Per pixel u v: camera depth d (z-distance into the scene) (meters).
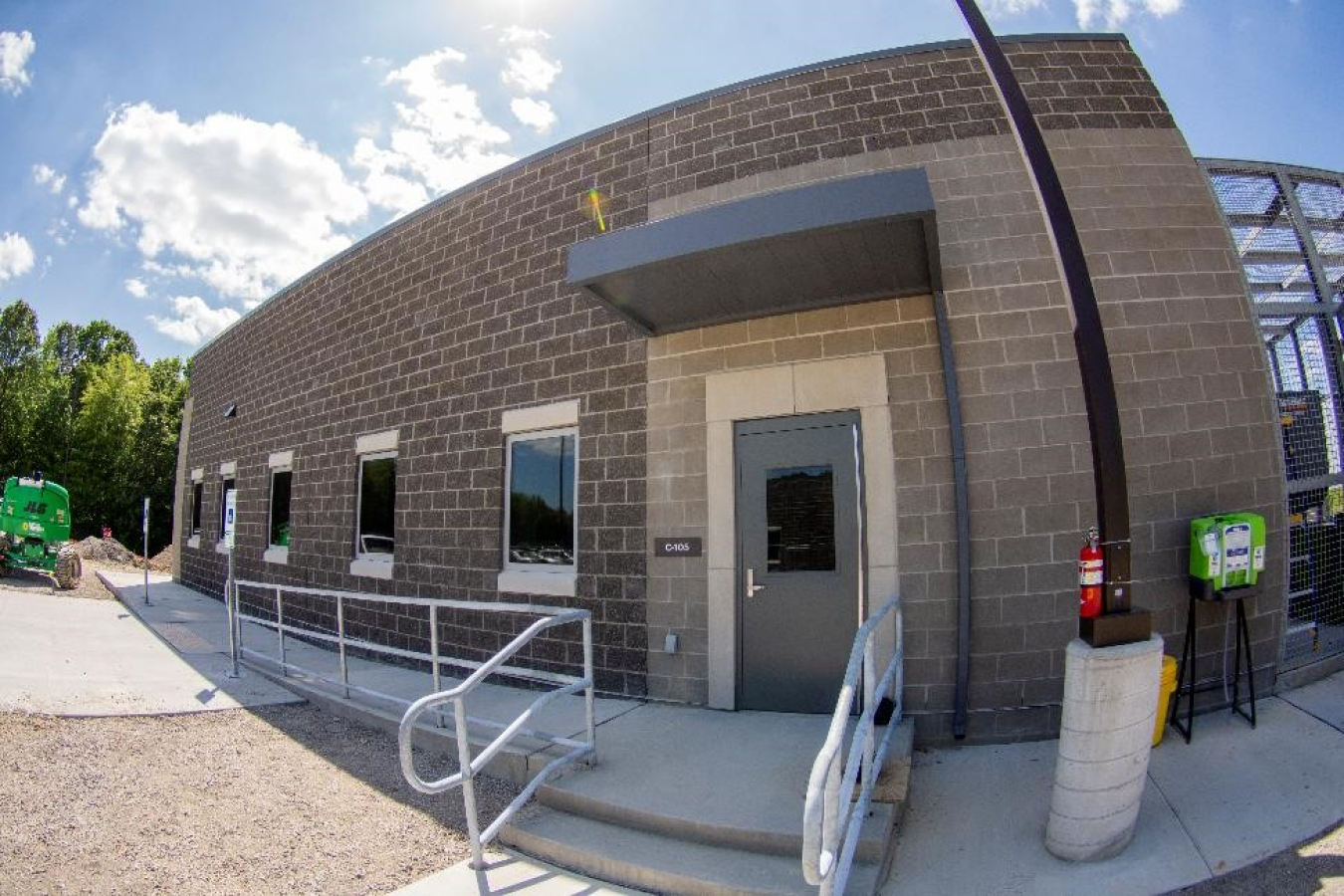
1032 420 5.43
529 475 7.54
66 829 4.21
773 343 6.04
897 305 5.72
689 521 6.23
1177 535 5.39
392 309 9.38
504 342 7.82
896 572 5.43
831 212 4.44
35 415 38.41
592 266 5.21
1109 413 3.85
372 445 9.41
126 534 37.59
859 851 3.64
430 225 8.98
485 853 4.10
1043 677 5.26
